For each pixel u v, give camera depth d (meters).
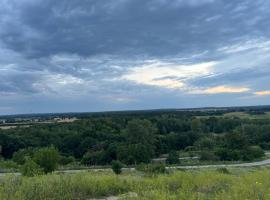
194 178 14.41
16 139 75.75
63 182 11.84
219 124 113.50
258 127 99.06
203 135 97.44
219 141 89.06
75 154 75.56
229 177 15.66
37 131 82.06
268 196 9.63
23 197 9.63
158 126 102.94
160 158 77.56
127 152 66.25
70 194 10.62
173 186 12.94
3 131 84.00
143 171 24.03
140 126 79.69
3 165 51.06
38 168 23.83
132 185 12.88
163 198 9.74
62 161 64.88
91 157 68.56
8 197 9.55
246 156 72.19
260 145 92.62
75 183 11.88
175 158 67.75
